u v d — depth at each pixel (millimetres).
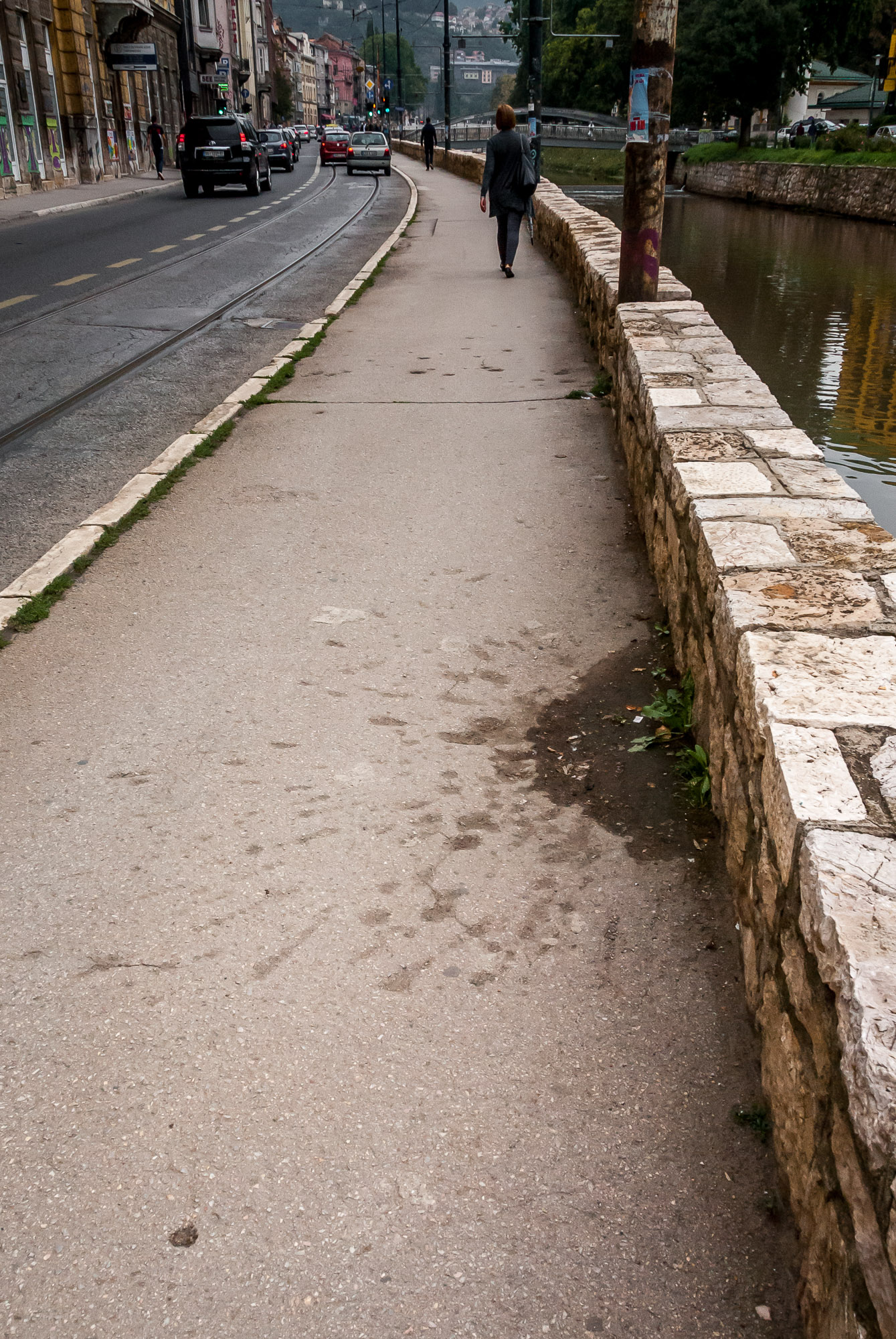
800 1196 1742
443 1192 1955
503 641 4168
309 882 2779
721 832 2877
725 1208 1914
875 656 2248
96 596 4602
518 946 2562
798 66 53875
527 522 5445
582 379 8508
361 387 8508
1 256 17375
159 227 22125
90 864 2846
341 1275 1812
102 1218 1911
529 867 2850
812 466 3756
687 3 53844
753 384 5098
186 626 4293
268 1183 1972
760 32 51719
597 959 2520
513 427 7207
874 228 30109
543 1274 1811
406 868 2840
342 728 3531
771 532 3066
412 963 2504
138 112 43219
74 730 3521
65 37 33531
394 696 3748
